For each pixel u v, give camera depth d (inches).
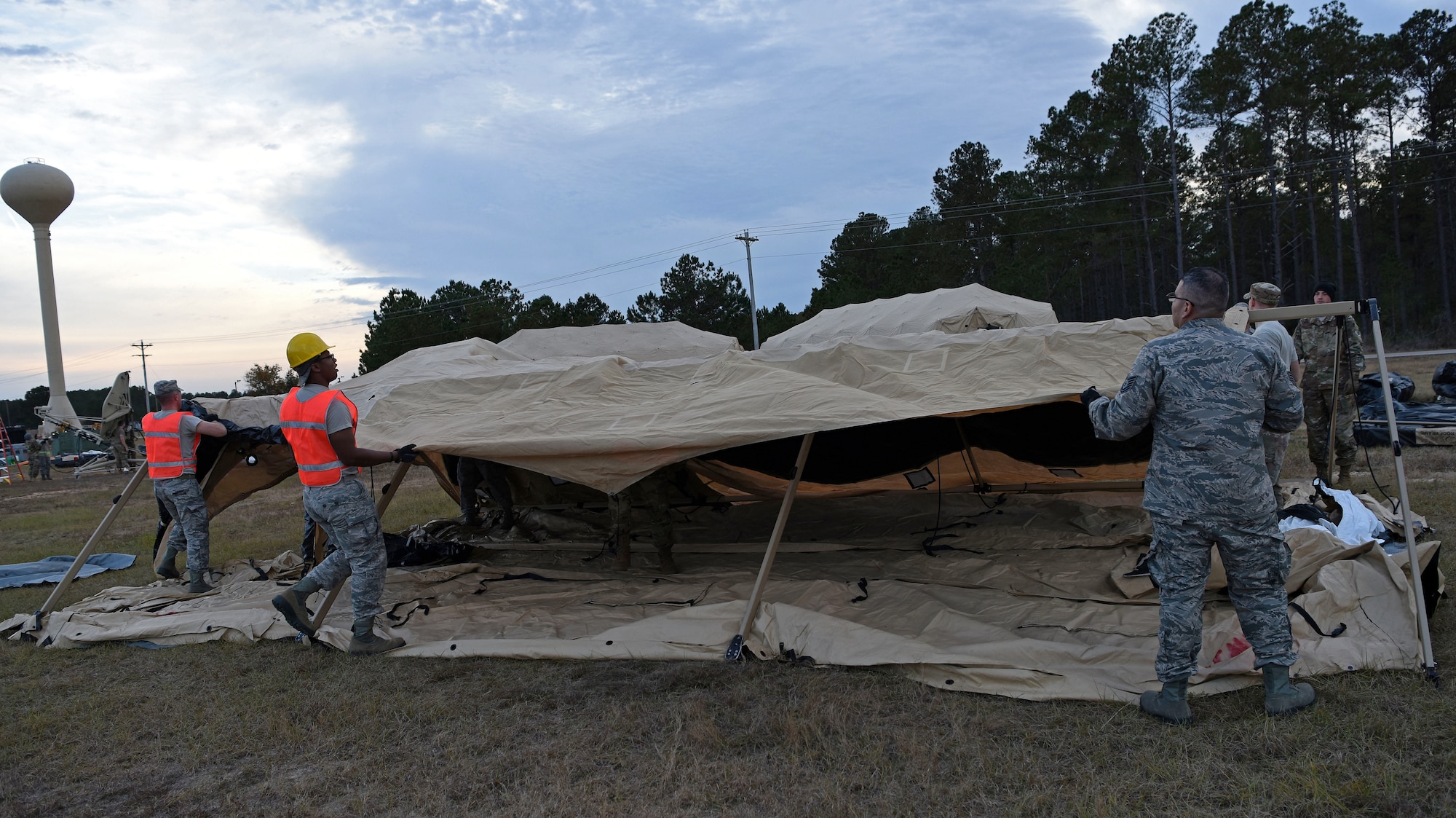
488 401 234.4
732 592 207.2
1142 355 133.4
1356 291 1592.0
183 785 133.7
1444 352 1224.8
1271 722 125.3
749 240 1647.4
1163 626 130.0
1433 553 162.1
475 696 160.6
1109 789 112.4
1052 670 145.9
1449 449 367.9
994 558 217.8
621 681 163.3
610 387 230.2
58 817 126.0
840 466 293.6
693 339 425.7
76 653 204.7
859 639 163.9
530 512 307.0
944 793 116.0
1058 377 223.8
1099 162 1517.0
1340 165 1398.9
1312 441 287.4
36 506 643.5
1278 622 128.2
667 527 235.0
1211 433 125.2
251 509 502.6
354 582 186.4
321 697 163.2
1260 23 1354.6
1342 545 169.0
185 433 244.5
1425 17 1549.0
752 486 312.0
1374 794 106.9
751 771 125.0
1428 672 136.4
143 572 304.7
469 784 126.9
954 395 209.0
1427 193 1625.2
